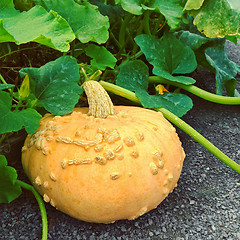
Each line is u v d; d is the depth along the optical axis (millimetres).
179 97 1213
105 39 1090
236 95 1410
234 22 1171
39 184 956
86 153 919
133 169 921
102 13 1285
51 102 998
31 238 961
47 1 1126
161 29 1486
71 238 962
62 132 958
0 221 992
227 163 1082
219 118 1369
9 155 1135
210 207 1042
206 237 970
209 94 1209
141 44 1218
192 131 1112
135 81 1212
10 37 892
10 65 1226
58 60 1030
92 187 909
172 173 975
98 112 998
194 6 1196
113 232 975
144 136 958
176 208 1037
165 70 1237
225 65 1392
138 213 954
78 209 931
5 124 910
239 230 986
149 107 1138
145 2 1268
